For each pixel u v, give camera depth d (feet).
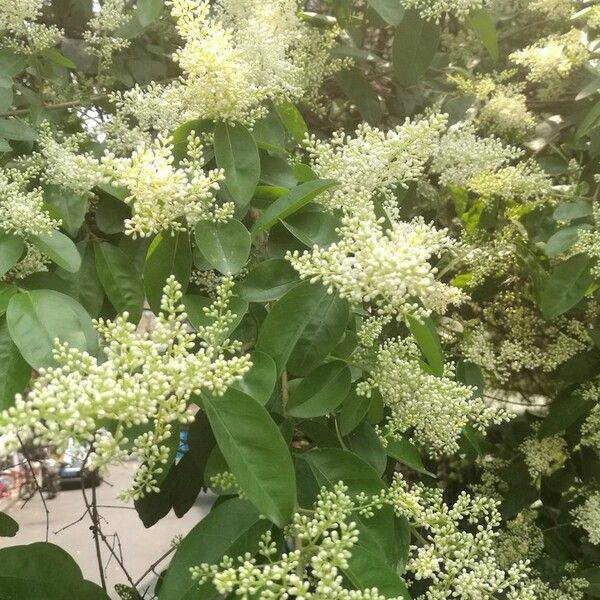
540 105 2.53
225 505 1.07
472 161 1.81
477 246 2.24
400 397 1.37
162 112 1.51
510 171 1.91
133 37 2.05
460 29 2.64
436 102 2.29
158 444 1.08
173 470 1.82
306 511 1.03
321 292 1.22
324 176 1.37
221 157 1.32
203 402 1.02
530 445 2.27
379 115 2.18
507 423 2.41
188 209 1.19
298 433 1.41
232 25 1.70
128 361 0.91
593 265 1.90
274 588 0.93
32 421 0.81
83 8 2.27
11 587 1.07
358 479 1.19
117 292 1.49
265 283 1.27
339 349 1.34
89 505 2.02
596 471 2.31
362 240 1.07
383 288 1.04
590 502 2.06
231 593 0.97
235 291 1.30
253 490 0.97
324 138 2.29
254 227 1.31
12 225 1.24
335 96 2.41
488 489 2.34
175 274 1.31
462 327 2.23
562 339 2.23
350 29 2.30
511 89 2.32
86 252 1.53
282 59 1.53
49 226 1.26
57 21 2.32
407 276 1.02
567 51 2.21
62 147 1.59
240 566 0.97
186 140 1.37
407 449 1.44
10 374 1.10
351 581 0.99
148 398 0.88
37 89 2.10
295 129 1.62
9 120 1.60
